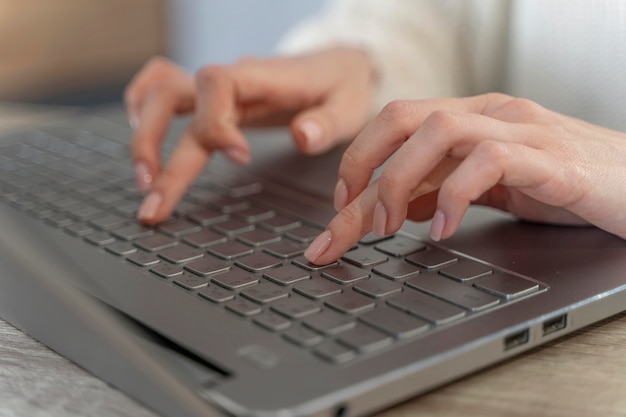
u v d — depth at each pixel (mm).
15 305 517
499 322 435
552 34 1076
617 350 472
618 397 421
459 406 411
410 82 1096
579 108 1046
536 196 537
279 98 875
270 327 430
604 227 563
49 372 456
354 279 492
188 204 663
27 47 1820
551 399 419
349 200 560
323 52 997
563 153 542
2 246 555
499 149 501
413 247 546
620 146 570
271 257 537
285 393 364
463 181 494
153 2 2033
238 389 368
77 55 1905
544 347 475
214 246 562
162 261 536
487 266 512
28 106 1072
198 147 718
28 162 797
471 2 1145
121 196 691
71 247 566
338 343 408
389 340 412
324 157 801
